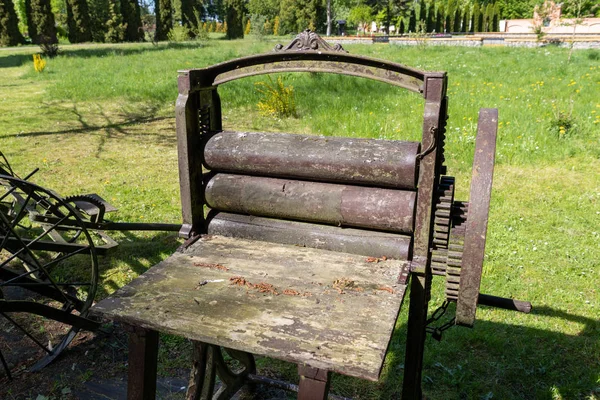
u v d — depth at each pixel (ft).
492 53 71.51
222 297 7.29
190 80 8.64
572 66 54.34
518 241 18.29
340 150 8.25
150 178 26.14
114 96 47.67
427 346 12.83
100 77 57.11
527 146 27.96
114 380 12.03
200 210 9.47
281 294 7.31
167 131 36.42
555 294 15.05
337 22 160.66
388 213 8.02
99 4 150.20
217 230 9.31
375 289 7.36
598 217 20.17
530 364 12.16
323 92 43.21
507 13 172.55
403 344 12.98
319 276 7.75
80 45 122.72
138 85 50.80
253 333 6.48
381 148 8.03
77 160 29.22
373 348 6.18
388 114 35.04
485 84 44.21
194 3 140.87
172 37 137.49
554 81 45.44
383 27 169.17
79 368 12.45
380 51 76.95
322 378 6.15
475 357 12.48
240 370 11.59
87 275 16.75
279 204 8.72
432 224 8.13
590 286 15.46
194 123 9.05
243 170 9.04
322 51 8.21
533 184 23.67
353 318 6.73
